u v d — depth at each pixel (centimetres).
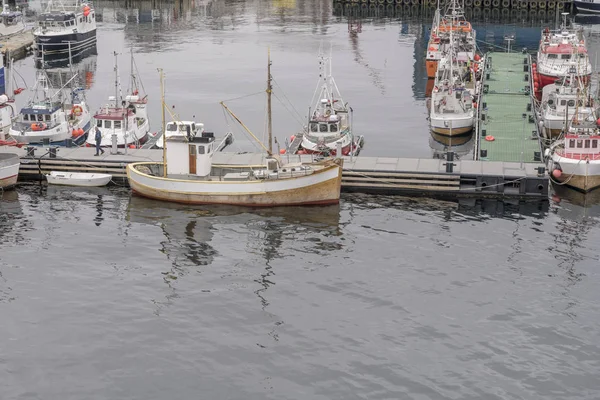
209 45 16275
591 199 8194
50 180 8512
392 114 11538
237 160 8712
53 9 16562
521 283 6319
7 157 8450
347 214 7750
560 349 5444
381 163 8581
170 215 7712
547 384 5081
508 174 8250
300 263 6669
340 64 14675
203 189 7925
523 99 11094
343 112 10169
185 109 11594
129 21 19112
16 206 7912
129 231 7300
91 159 8681
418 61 14975
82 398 4959
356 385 5084
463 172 8312
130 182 8212
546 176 8150
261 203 7912
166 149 8181
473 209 7900
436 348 5466
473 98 11131
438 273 6488
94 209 7850
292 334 5625
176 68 14212
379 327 5716
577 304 6003
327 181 7888
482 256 6800
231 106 11788
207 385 5088
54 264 6612
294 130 10656
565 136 8594
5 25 17038
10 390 5009
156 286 6259
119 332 5628
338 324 5753
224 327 5706
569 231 7344
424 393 5006
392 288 6247
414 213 7781
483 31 18100
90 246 6969
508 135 9562
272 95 12412
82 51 15675
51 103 9881
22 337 5556
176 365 5278
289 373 5203
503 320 5788
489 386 5066
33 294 6119
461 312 5900
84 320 5772
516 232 7319
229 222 7544
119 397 4972
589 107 9844
